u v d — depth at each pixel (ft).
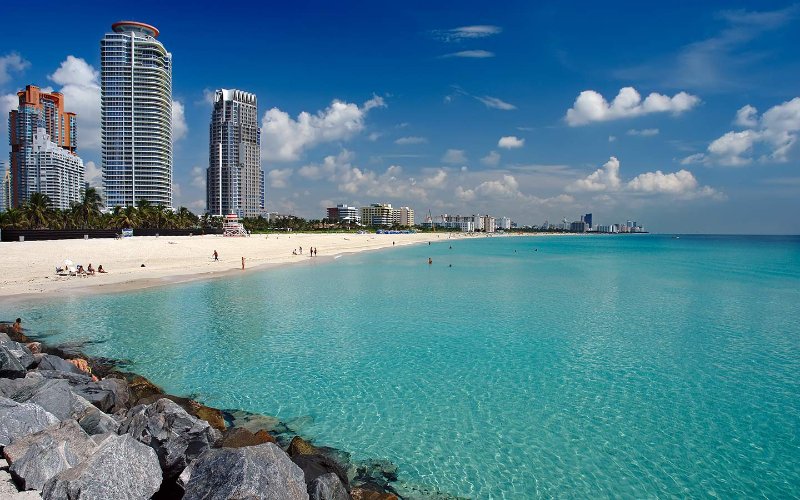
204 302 107.76
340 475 34.83
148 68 499.92
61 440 27.99
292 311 99.55
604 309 106.22
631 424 47.78
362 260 248.11
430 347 73.20
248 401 51.98
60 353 64.08
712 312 103.71
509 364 65.51
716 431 46.52
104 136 500.33
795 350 73.41
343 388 56.13
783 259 285.64
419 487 36.81
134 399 48.32
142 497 26.20
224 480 25.98
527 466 40.06
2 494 24.44
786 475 39.17
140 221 373.20
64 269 145.38
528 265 229.86
